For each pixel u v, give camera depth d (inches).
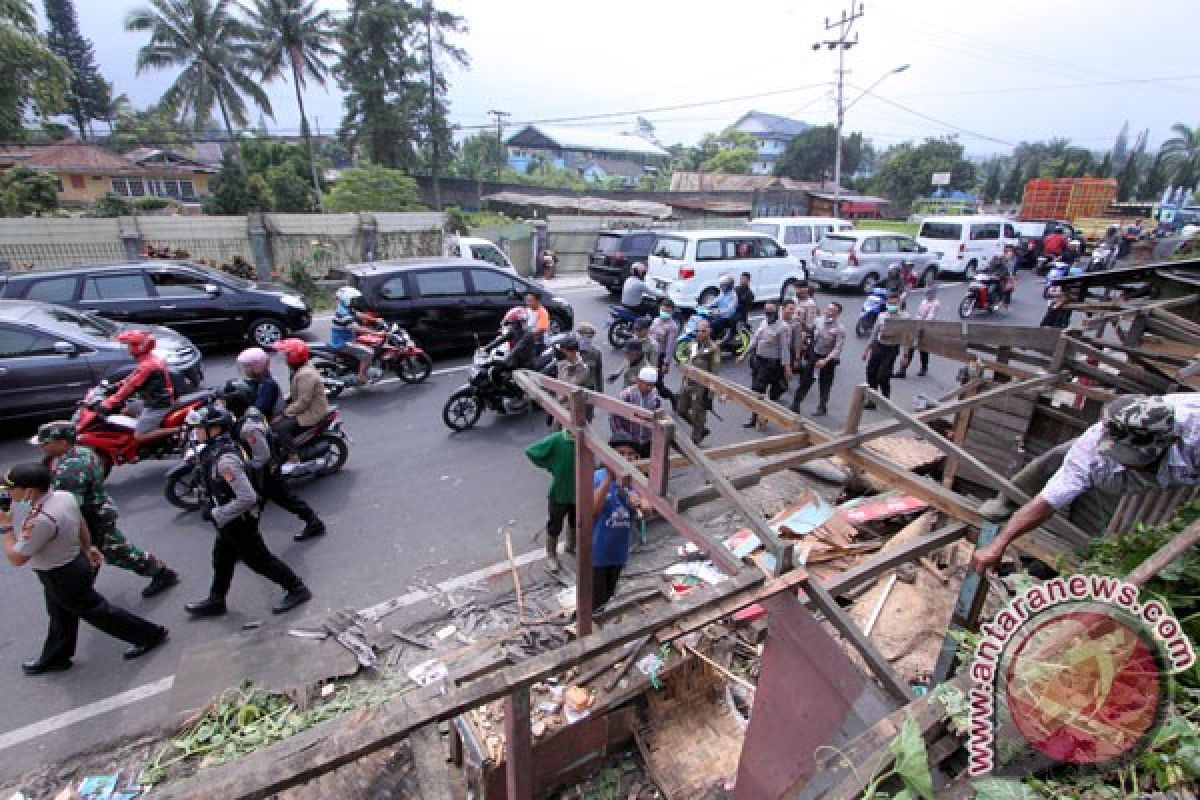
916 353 437.1
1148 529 87.9
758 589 78.8
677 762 122.6
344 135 1336.1
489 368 292.0
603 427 295.3
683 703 133.8
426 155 1409.9
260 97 1204.5
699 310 419.5
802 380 323.9
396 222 678.5
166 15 1120.2
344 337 329.7
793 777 88.6
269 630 162.6
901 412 120.2
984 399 156.9
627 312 428.1
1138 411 84.3
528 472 254.7
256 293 413.7
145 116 1850.4
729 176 1641.2
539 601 176.2
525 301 425.1
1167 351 217.6
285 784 49.1
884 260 650.8
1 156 1272.1
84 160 1323.8
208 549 198.1
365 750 52.3
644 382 209.5
